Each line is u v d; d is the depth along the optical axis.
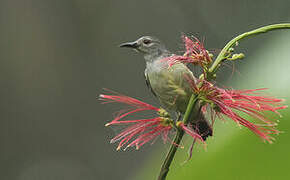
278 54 5.71
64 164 14.89
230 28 14.31
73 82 15.20
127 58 15.52
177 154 6.05
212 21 14.84
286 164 4.95
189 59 4.10
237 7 14.21
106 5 15.57
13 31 14.89
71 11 15.36
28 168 14.75
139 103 4.36
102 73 15.31
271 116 5.17
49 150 14.98
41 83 14.99
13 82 14.77
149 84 6.50
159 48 6.39
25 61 14.90
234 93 4.12
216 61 4.01
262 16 13.75
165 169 4.07
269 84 5.50
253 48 11.69
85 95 15.24
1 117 14.62
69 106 15.10
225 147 5.50
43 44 15.06
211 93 4.07
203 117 5.23
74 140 15.10
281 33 6.09
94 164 15.09
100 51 15.45
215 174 5.38
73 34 15.34
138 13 15.68
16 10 14.95
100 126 15.09
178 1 15.56
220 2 14.80
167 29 15.48
